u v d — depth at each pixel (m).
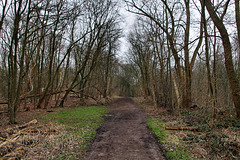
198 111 9.12
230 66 7.37
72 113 11.59
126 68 41.72
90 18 16.27
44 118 9.52
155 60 16.25
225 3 7.80
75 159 4.26
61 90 15.34
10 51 7.96
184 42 11.96
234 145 4.47
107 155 4.52
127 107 16.58
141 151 4.79
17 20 7.90
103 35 17.53
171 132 6.44
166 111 11.36
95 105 18.22
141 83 32.81
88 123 8.35
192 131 6.38
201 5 6.55
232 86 7.43
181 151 4.66
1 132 6.05
